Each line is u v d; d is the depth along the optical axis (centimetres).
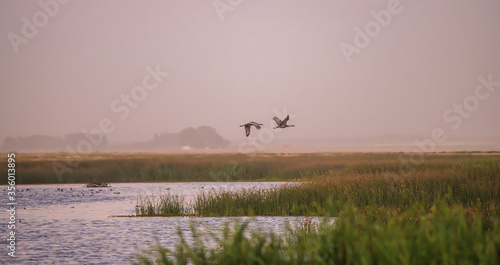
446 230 1462
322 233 1619
